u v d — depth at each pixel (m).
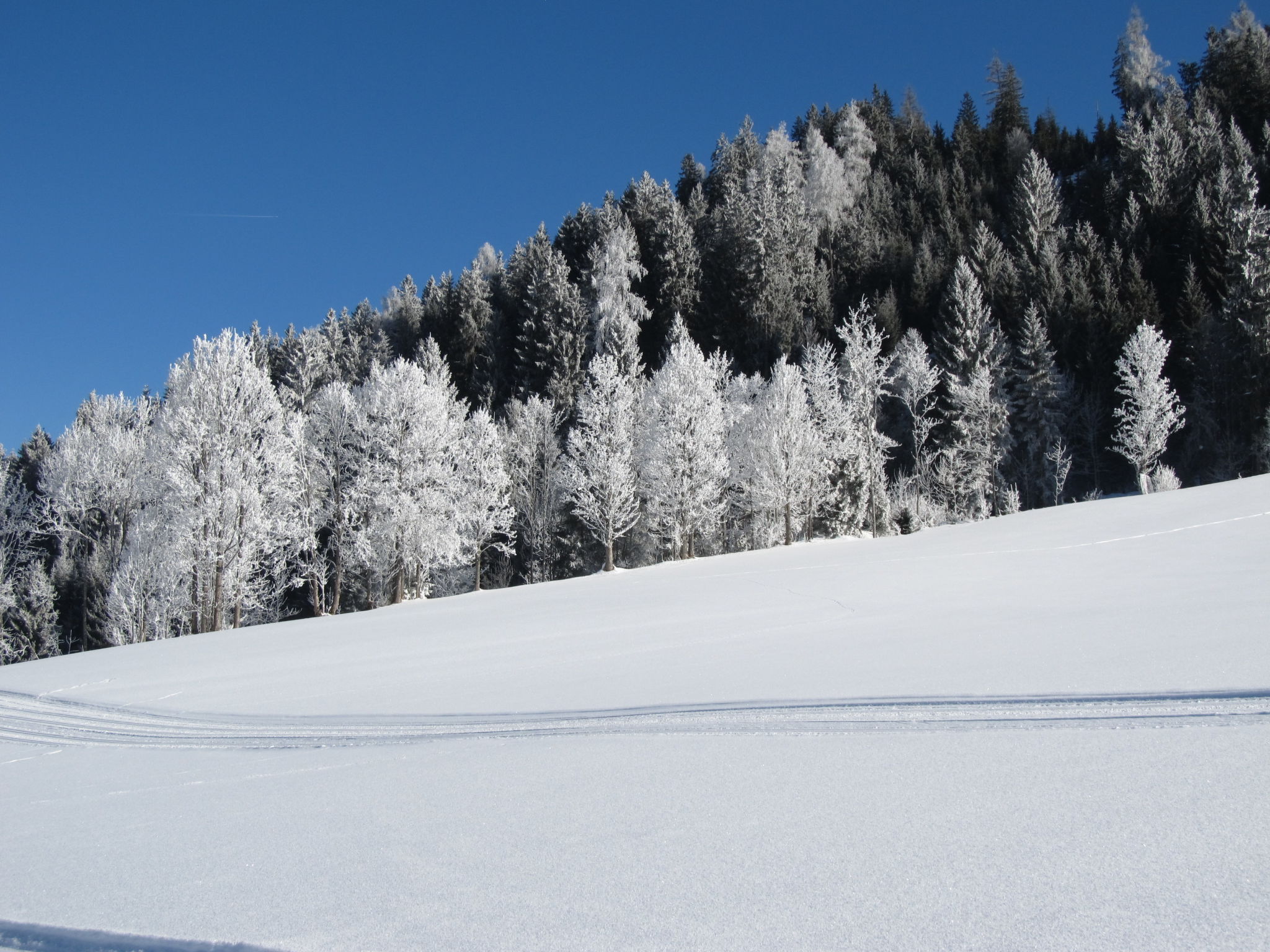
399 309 82.06
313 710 9.55
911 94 103.94
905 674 7.84
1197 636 8.40
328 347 70.12
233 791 6.10
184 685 12.24
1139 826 3.64
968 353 51.84
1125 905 2.92
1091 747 4.95
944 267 62.94
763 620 13.34
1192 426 48.88
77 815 5.85
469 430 40.44
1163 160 63.09
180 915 3.66
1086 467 52.75
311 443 37.50
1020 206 66.75
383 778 5.98
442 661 12.37
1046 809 3.96
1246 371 45.81
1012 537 22.88
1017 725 5.68
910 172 81.81
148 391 61.16
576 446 37.22
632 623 14.45
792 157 84.12
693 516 36.00
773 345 58.19
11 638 40.66
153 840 4.96
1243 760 4.44
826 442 42.81
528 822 4.52
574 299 60.66
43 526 46.84
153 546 31.94
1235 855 3.27
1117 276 55.81
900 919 2.95
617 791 4.97
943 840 3.69
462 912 3.36
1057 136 89.38
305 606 44.25
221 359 29.39
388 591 37.00
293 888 3.84
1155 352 43.59
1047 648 8.58
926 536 27.58
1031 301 56.50
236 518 28.81
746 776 5.03
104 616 39.94
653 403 37.47
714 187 91.06
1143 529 21.08
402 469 33.72
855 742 5.62
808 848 3.73
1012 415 50.78
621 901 3.33
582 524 45.09
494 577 45.66
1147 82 92.00
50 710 11.07
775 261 63.09
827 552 26.30
